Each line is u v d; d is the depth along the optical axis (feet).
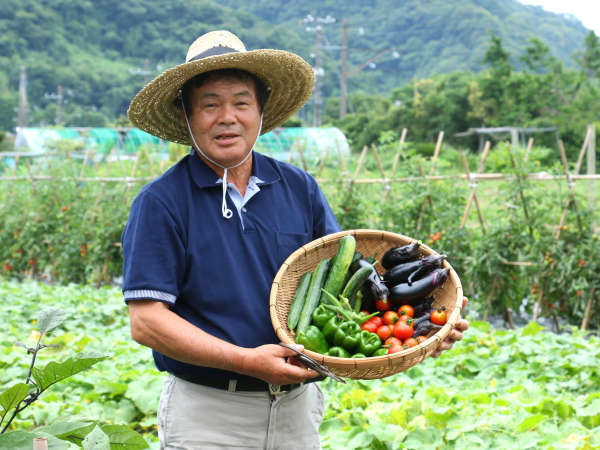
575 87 130.31
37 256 42.34
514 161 26.94
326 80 315.58
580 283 25.54
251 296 8.41
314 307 8.70
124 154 102.01
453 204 28.55
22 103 222.48
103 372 18.86
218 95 8.30
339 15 467.52
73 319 26.89
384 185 29.94
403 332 8.65
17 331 23.65
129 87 334.65
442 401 16.02
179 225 8.20
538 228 26.76
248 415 8.42
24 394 6.18
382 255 9.85
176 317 7.87
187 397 8.41
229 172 8.70
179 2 390.63
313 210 9.55
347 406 17.04
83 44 385.70
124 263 8.12
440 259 9.18
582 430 14.21
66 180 41.50
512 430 14.47
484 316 27.86
